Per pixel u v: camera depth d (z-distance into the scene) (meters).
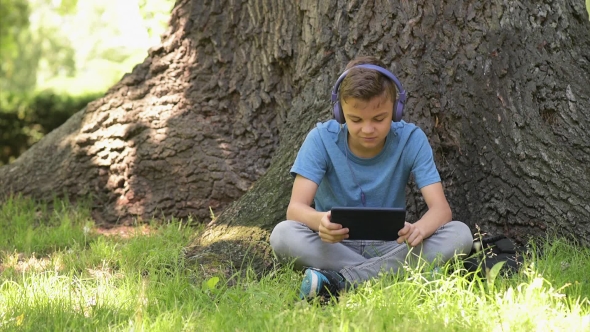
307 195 3.52
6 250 4.45
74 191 5.35
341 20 4.50
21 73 23.84
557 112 4.28
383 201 3.60
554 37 4.40
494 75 4.25
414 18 4.29
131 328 2.86
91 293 3.36
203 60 5.19
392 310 2.87
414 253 3.37
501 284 3.22
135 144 5.22
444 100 4.24
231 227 4.10
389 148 3.56
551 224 4.05
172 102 5.23
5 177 5.53
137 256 4.04
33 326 2.95
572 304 3.00
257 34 4.96
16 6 14.47
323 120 4.35
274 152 4.99
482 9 4.32
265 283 3.42
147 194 5.19
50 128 10.64
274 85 4.96
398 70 4.29
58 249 4.51
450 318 2.82
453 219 4.19
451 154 4.24
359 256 3.45
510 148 4.17
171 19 5.28
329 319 2.88
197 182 5.06
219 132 5.11
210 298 3.28
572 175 4.10
